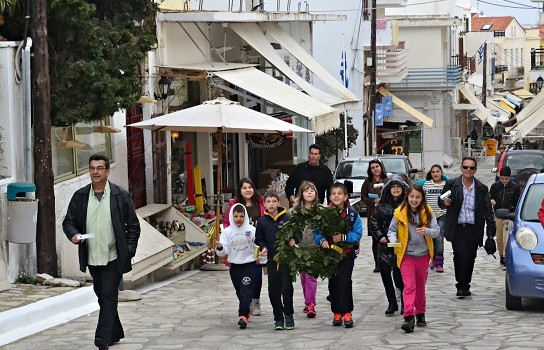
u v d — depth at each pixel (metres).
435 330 13.03
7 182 15.77
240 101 30.34
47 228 16.55
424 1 70.69
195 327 13.69
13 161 16.11
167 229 20.41
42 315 14.04
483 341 12.08
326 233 13.16
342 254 13.25
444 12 70.75
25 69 16.22
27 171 16.38
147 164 23.67
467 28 93.62
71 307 14.89
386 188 14.10
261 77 27.08
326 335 12.77
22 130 16.34
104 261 11.42
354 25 50.38
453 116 69.88
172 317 14.66
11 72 16.12
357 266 20.91
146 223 18.83
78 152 19.09
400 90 59.88
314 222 13.13
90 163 11.46
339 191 13.36
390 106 51.19
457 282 16.59
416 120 59.44
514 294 14.50
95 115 17.94
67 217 11.48
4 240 15.60
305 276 14.45
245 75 26.38
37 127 16.45
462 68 66.19
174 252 19.05
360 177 32.91
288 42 31.27
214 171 29.14
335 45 50.41
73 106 17.58
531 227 14.65
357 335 12.71
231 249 13.74
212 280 19.11
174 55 26.08
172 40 25.98
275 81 27.30
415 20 61.22
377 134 56.75
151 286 18.20
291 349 11.83
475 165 16.20
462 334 12.67
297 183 19.06
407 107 54.19
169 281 18.91
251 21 27.72
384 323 13.73
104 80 17.41
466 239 16.17
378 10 59.31
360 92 50.72
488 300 15.98
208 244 20.86
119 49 18.28
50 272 16.58
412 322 12.87
